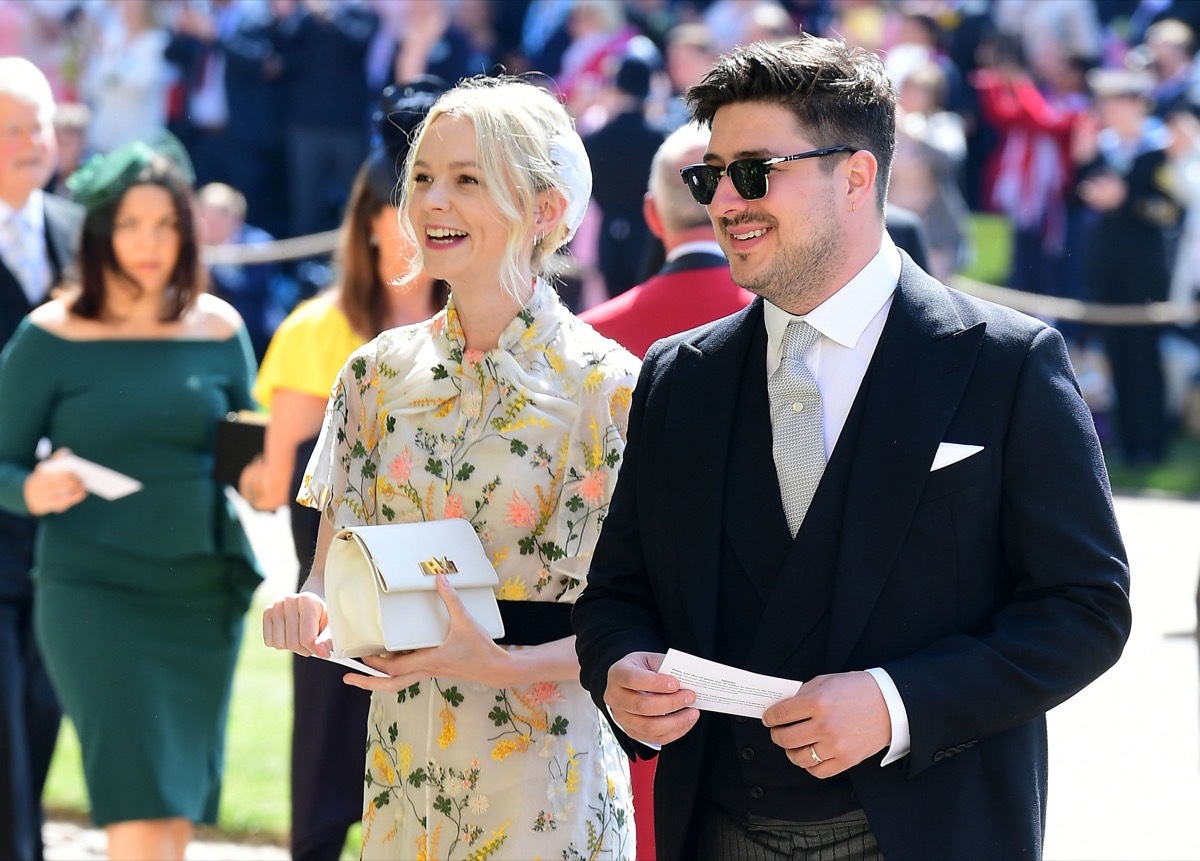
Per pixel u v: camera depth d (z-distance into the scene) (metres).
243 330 16.66
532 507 10.48
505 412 10.53
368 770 10.90
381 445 10.82
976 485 8.61
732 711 8.52
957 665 8.33
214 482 16.02
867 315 9.02
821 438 8.96
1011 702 8.32
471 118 10.38
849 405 8.99
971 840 8.55
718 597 9.06
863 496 8.69
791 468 8.98
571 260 13.10
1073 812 17.17
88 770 15.35
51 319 15.99
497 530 10.48
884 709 8.24
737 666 8.97
